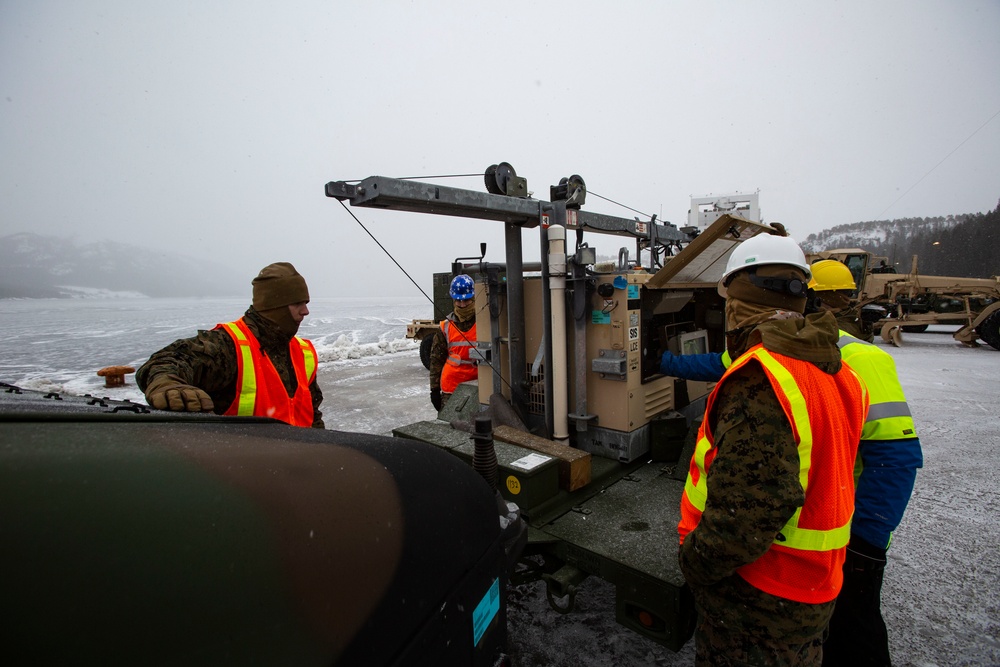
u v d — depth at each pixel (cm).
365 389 816
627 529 218
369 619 74
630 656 216
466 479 112
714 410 132
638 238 416
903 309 1283
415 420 615
